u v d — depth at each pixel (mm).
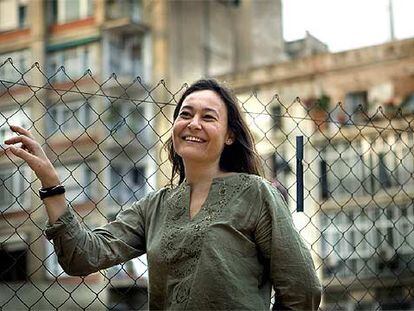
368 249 22812
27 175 15703
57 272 19062
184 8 27531
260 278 2779
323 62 27094
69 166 23312
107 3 26672
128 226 2977
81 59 26469
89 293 17719
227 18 29156
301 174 3605
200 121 2906
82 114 23688
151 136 23188
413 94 26188
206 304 2650
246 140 3020
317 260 23203
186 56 27219
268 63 28953
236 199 2785
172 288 2738
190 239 2729
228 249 2701
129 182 23156
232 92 3027
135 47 26719
